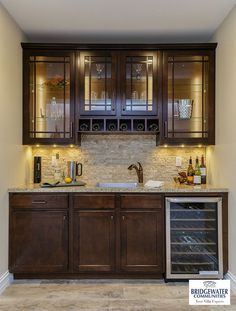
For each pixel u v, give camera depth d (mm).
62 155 3768
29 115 3418
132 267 3047
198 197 3051
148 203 3061
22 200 3043
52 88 3477
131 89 3459
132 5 2820
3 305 2586
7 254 3006
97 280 3100
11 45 3061
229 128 3014
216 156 3393
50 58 3426
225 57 3113
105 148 3791
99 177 3766
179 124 3490
